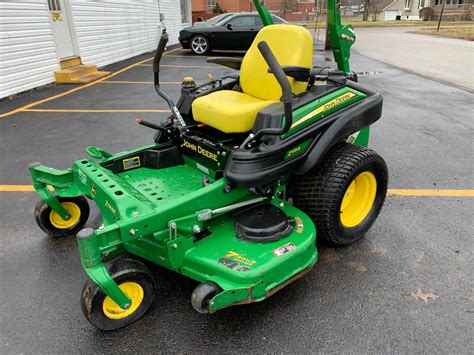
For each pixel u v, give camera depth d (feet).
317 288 8.85
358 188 10.34
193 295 7.03
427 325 7.82
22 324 7.98
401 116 22.03
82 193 9.84
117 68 38.37
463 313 8.11
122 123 20.76
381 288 8.84
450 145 17.57
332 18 11.50
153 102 25.05
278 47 10.54
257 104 9.64
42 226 10.45
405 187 13.56
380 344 7.39
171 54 49.01
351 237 10.05
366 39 69.36
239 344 7.44
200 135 10.50
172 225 7.53
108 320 7.47
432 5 159.74
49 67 30.27
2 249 10.37
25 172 14.92
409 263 9.66
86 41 35.37
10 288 8.98
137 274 7.47
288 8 153.17
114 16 41.16
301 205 9.46
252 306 8.35
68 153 16.72
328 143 8.98
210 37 46.73
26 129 19.94
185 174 10.40
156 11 54.95
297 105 8.86
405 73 35.65
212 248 7.90
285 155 8.46
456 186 13.64
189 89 11.34
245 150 8.36
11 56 26.16
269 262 7.48
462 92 28.17
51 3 30.14
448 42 63.57
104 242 7.00
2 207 12.42
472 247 10.27
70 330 7.82
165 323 7.93
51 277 9.34
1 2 24.84
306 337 7.57
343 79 9.87
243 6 149.28
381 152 16.72
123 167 10.36
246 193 8.87
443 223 11.36
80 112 22.86
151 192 9.35
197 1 135.23
